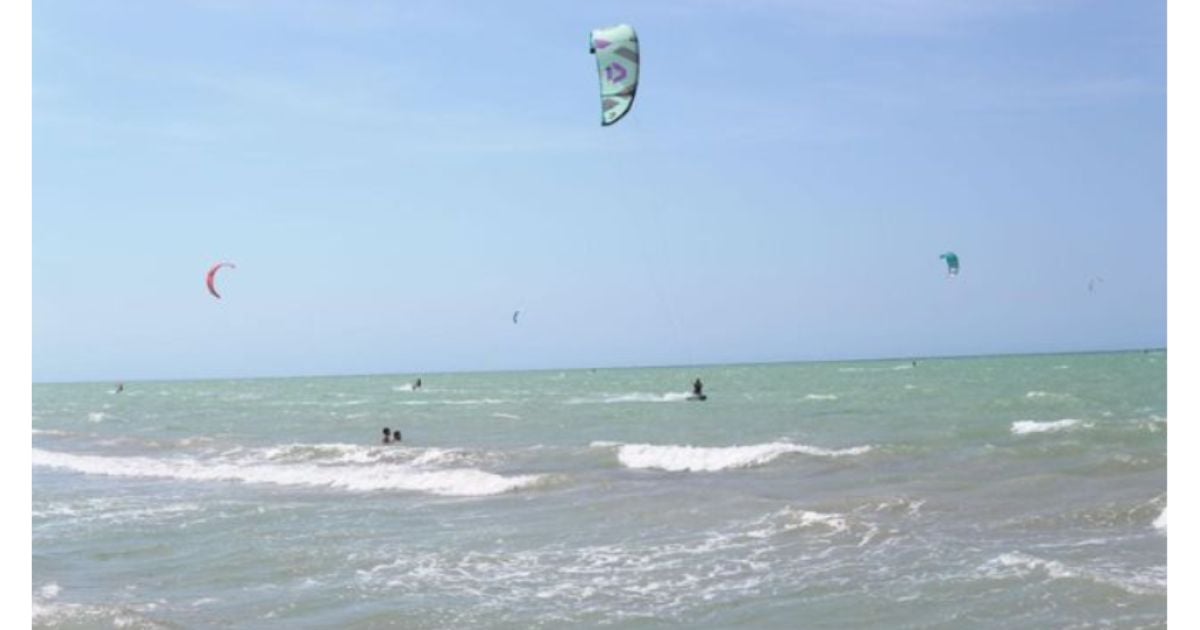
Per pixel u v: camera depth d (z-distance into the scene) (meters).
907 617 10.71
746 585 12.31
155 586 13.34
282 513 18.77
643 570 13.30
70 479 26.00
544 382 102.38
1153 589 10.95
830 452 24.34
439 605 11.95
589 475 22.69
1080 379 58.75
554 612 11.52
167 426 46.12
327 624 11.35
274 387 121.38
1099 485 17.98
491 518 17.62
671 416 40.62
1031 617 10.40
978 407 38.25
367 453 28.80
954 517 15.90
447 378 148.62
